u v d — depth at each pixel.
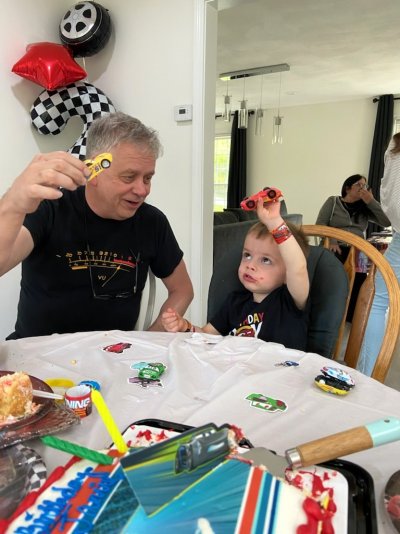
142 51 2.12
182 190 2.14
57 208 1.16
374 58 4.11
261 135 6.96
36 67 1.88
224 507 0.35
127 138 1.05
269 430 0.56
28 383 0.57
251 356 0.83
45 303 1.20
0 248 0.81
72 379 0.72
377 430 0.43
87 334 0.95
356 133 6.13
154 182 2.20
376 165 5.88
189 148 2.09
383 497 0.42
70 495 0.39
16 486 0.42
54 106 2.01
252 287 1.11
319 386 0.68
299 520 0.35
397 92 5.59
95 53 2.12
